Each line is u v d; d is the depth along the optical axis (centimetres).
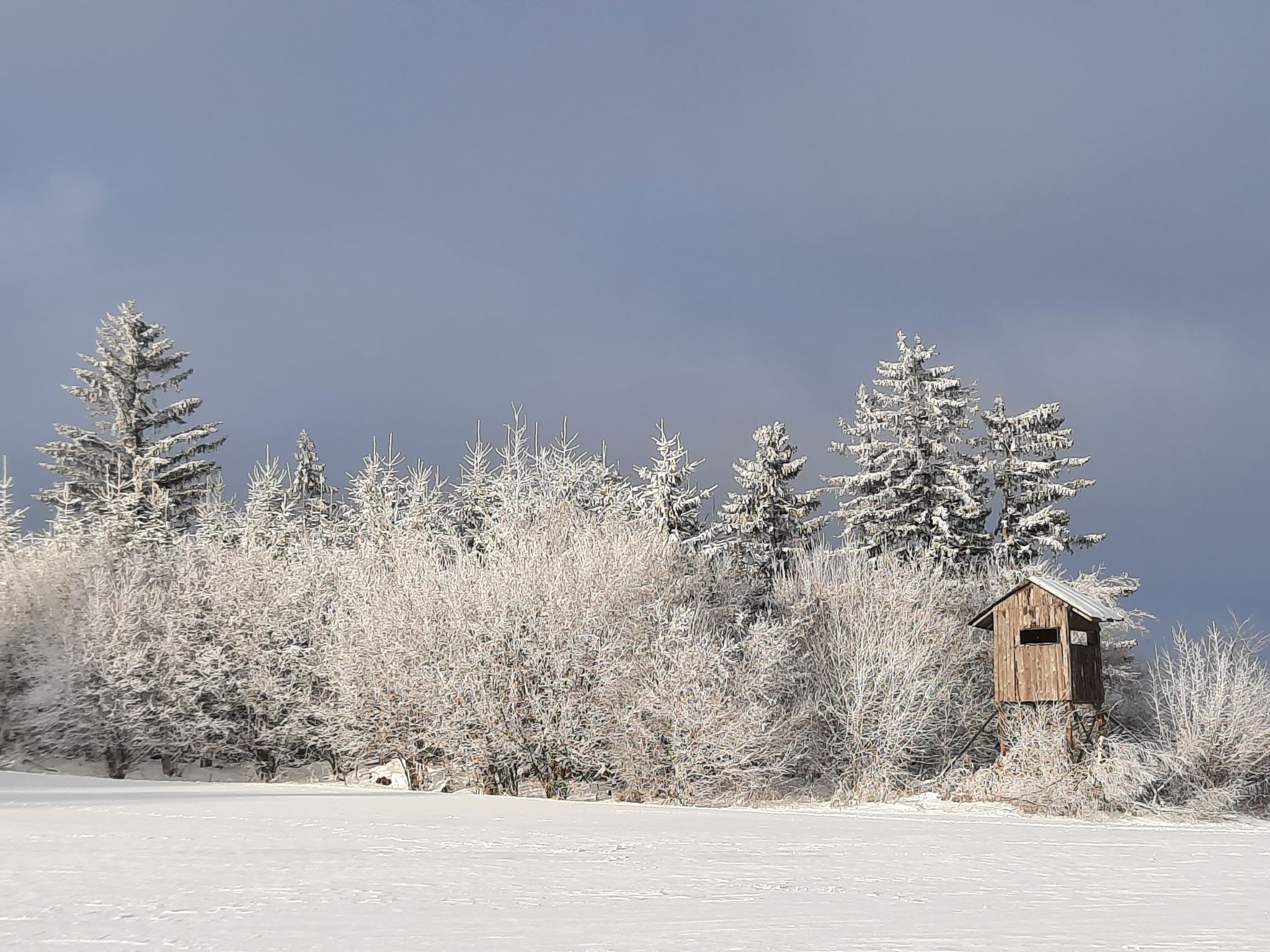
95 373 7038
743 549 5772
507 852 1628
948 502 5697
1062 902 1196
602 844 1777
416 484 6062
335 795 3030
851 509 5803
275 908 1084
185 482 6962
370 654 3916
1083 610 3512
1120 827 2778
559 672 3512
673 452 5900
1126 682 4266
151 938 920
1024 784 3334
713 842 1852
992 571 5100
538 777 3684
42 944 895
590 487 5759
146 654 4409
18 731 4412
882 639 3953
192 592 4644
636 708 3384
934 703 3822
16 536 5294
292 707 4416
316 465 8381
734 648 3525
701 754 3325
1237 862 1736
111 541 5184
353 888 1225
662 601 3791
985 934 966
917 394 5841
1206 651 3759
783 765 3541
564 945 895
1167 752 3547
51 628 4512
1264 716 3581
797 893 1234
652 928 977
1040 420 5734
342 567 4859
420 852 1596
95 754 4525
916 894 1249
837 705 3859
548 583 3684
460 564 4041
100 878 1291
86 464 6850
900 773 3709
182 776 4541
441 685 3588
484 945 891
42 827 1883
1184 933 982
